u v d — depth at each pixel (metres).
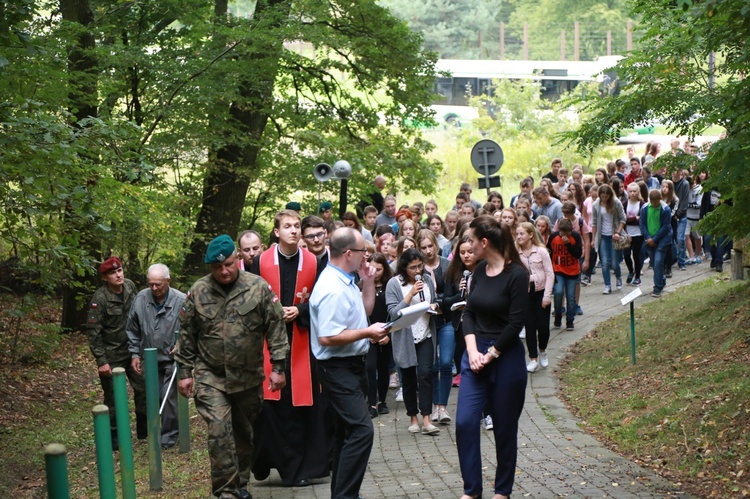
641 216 17.03
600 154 36.50
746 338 10.82
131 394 13.45
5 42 9.93
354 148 19.64
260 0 18.70
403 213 15.05
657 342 12.47
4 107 10.18
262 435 8.00
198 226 19.41
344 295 6.84
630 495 7.25
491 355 6.75
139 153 14.56
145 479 9.05
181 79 17.27
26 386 14.09
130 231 14.02
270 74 18.39
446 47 68.94
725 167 8.28
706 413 8.83
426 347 9.68
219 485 7.18
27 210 10.64
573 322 14.88
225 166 18.95
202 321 7.30
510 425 6.82
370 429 6.86
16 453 11.02
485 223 6.80
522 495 7.34
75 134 11.11
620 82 11.23
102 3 18.25
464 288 9.76
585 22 67.62
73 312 17.30
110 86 15.73
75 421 12.55
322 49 19.72
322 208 13.54
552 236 14.80
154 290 10.14
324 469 8.09
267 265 8.04
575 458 8.48
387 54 20.33
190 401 12.38
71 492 9.36
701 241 20.36
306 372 8.01
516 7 71.94
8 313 14.00
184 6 17.98
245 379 7.34
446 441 9.46
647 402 9.92
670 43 10.62
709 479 7.61
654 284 17.05
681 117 10.62
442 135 43.66
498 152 19.11
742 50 8.92
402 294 9.72
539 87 39.84
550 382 11.83
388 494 7.62
